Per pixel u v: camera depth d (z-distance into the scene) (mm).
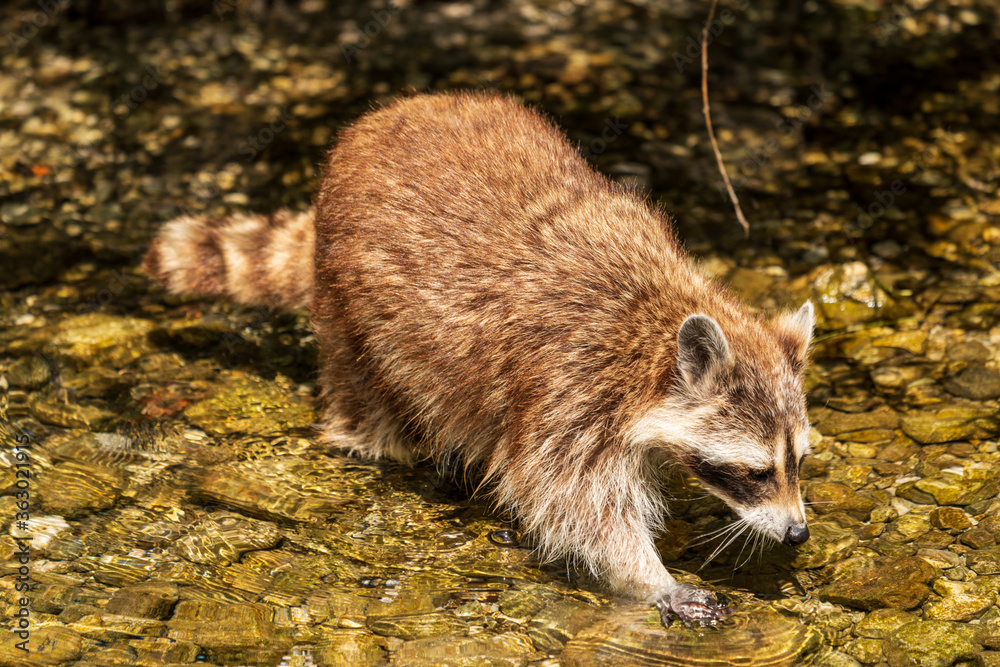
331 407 8367
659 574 6906
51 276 10219
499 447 7367
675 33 15969
